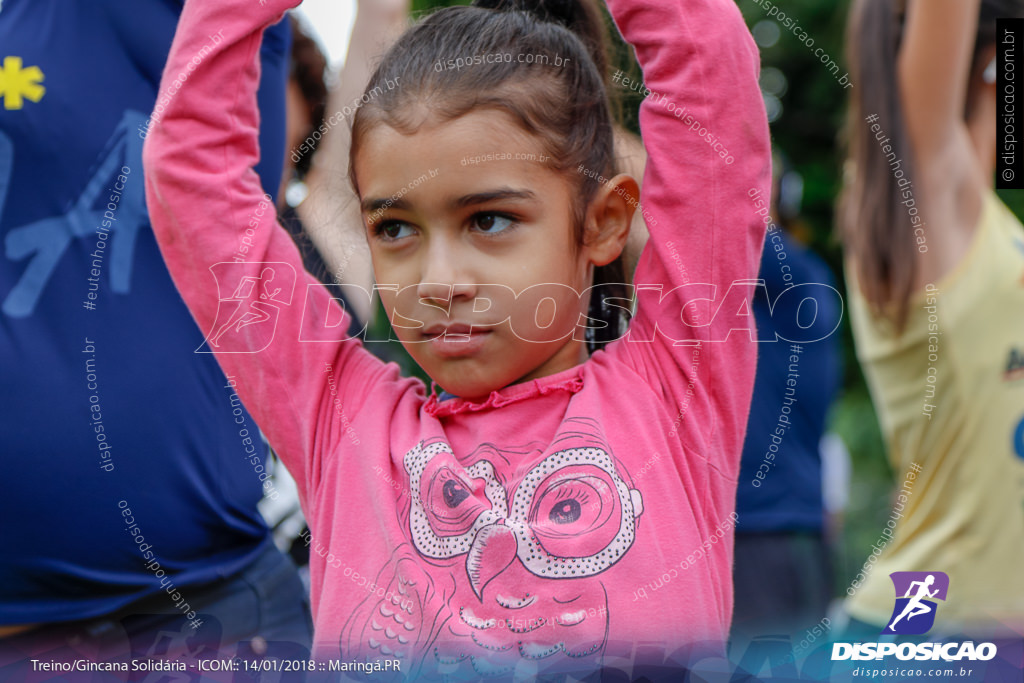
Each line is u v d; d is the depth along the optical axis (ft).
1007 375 4.00
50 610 3.65
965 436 4.03
